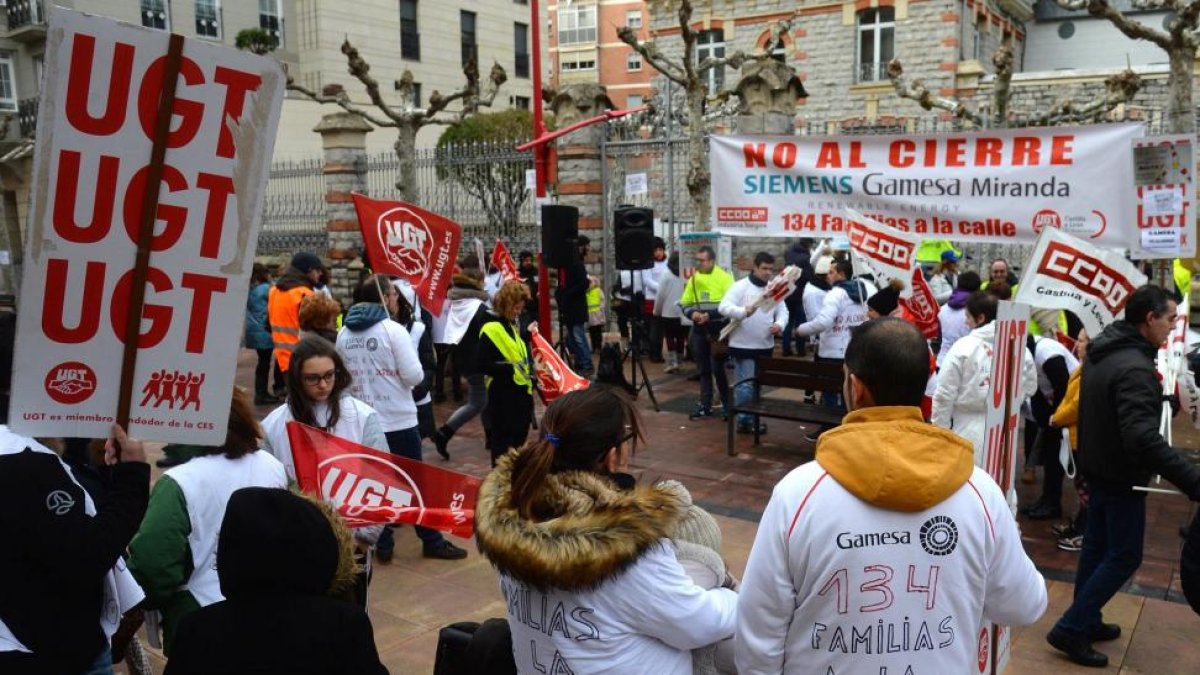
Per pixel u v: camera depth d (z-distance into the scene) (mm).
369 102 30484
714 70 28453
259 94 2383
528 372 6625
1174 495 6723
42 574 2373
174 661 1977
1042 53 30406
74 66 2219
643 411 9977
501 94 35844
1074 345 7449
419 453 6152
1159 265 8984
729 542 5984
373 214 6992
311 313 6375
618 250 11016
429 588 5328
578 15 48938
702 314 9469
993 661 2453
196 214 2387
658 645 2119
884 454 1971
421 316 10156
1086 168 6625
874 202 7453
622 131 15148
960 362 5324
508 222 16141
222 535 2014
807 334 8430
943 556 1990
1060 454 5926
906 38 25453
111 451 2477
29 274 2271
